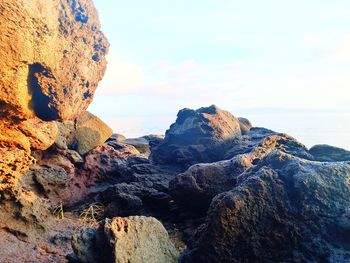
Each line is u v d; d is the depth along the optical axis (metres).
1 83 9.19
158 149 18.06
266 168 8.30
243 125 18.83
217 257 7.43
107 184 16.64
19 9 8.75
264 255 7.37
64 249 9.39
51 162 14.64
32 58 9.55
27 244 9.25
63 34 13.48
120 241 6.85
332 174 7.90
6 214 9.76
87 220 12.66
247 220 7.53
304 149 12.31
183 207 13.09
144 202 14.30
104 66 17.06
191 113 18.12
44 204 11.28
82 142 17.03
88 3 15.91
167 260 7.58
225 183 12.27
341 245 6.98
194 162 16.14
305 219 7.51
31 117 10.84
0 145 10.88
